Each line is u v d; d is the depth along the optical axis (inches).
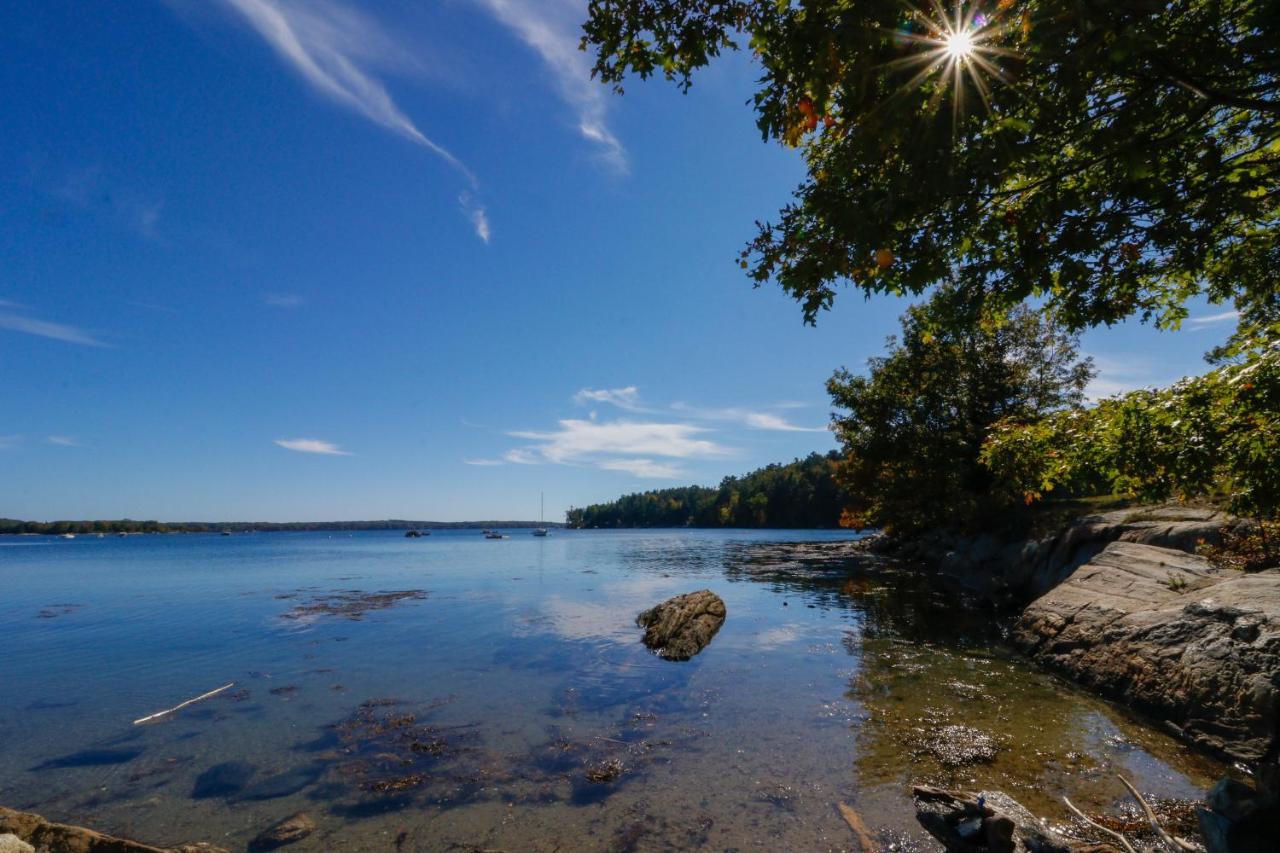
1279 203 179.5
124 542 5241.1
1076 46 132.5
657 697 449.7
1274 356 206.5
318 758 346.0
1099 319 221.9
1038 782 285.6
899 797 274.7
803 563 1637.6
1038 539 864.9
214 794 302.2
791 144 185.0
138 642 712.4
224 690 494.0
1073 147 187.6
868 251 166.6
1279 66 137.9
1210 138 173.9
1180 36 140.0
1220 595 399.9
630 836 251.0
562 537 5708.7
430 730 388.8
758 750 339.9
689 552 2443.4
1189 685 354.6
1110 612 485.4
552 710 425.1
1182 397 231.8
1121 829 238.2
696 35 183.6
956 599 907.4
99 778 323.6
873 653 569.6
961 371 1240.8
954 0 141.3
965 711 394.3
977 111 143.6
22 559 2672.2
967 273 198.5
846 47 145.6
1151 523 647.1
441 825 265.4
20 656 642.8
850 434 1435.8
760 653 583.5
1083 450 255.8
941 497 1247.5
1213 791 209.6
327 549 3501.5
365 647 658.8
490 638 700.0
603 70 200.7
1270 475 214.1
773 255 207.3
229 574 1717.5
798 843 239.8
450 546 3752.5
